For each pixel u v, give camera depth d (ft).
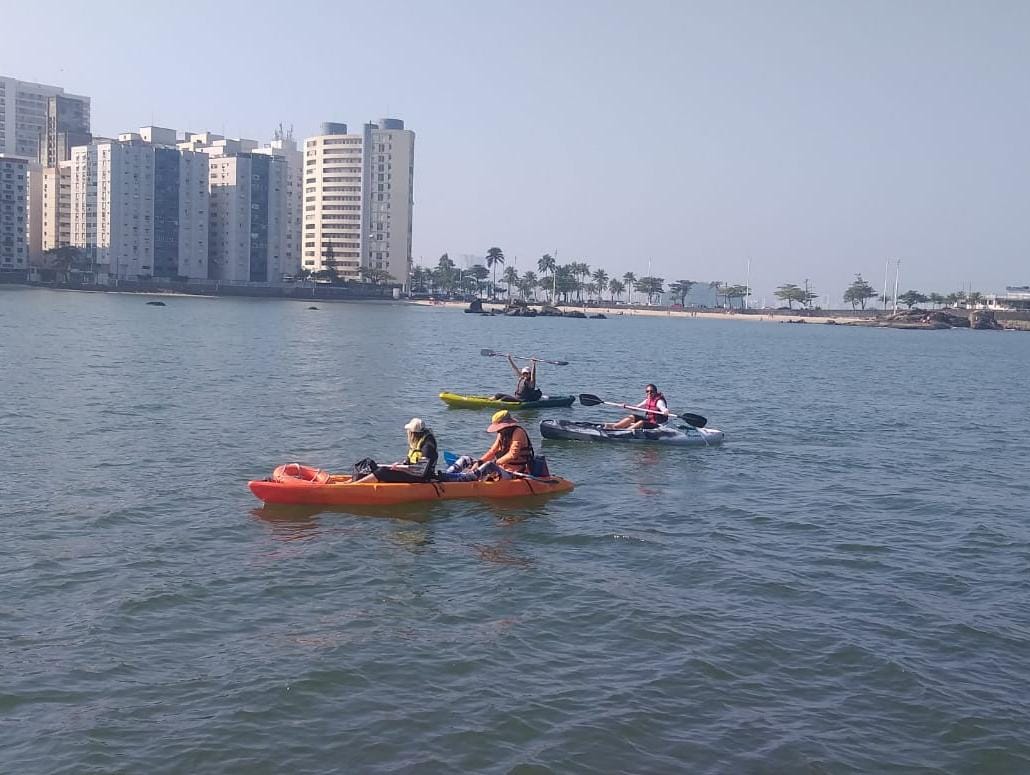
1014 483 76.69
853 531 59.00
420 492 62.28
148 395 115.55
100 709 33.01
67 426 89.56
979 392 167.53
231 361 172.76
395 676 36.19
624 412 116.57
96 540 52.08
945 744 32.24
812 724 33.35
